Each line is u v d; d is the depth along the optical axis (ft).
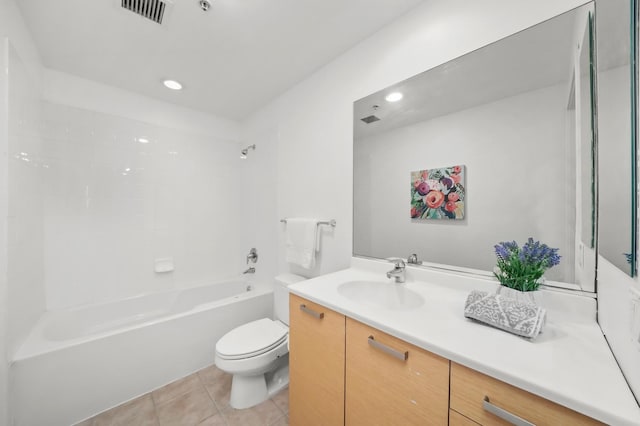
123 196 7.11
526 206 3.21
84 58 5.60
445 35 3.91
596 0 2.49
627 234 1.80
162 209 7.84
